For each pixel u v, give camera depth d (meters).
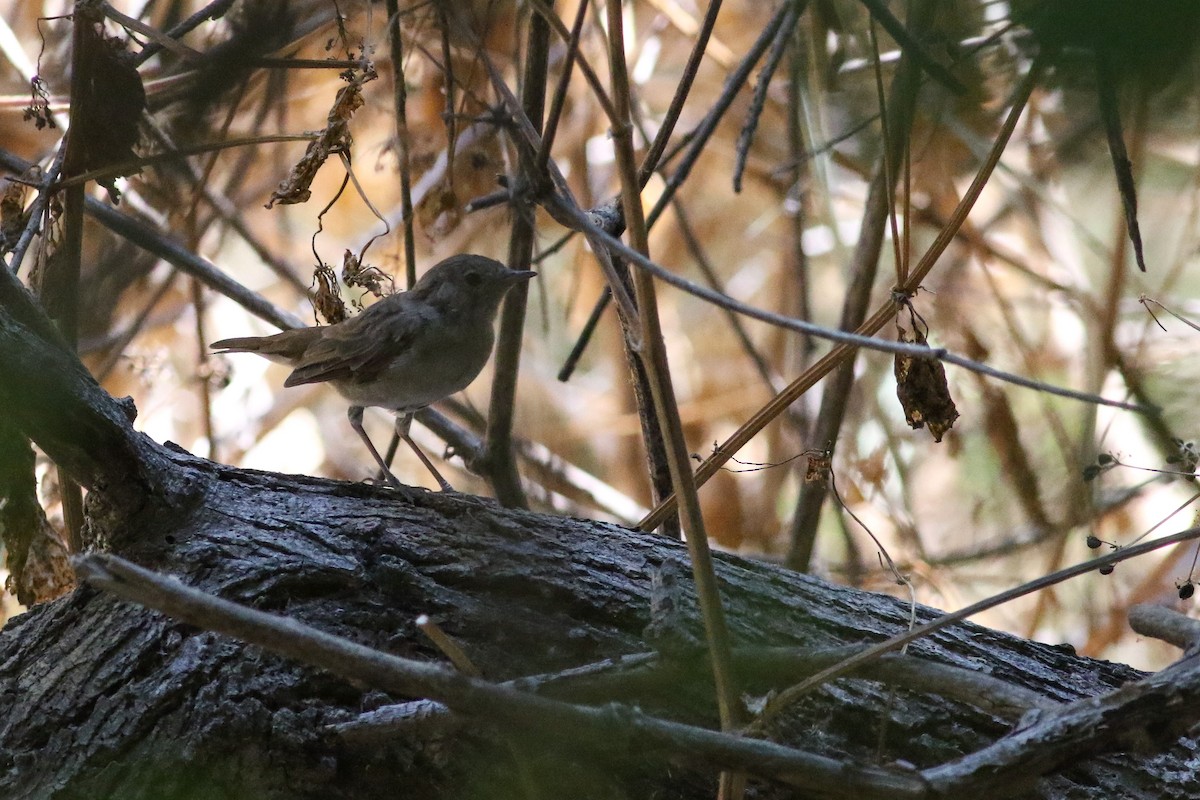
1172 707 5.12
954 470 15.40
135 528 7.42
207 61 7.66
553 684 5.76
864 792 4.82
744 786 5.75
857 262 11.09
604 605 7.32
